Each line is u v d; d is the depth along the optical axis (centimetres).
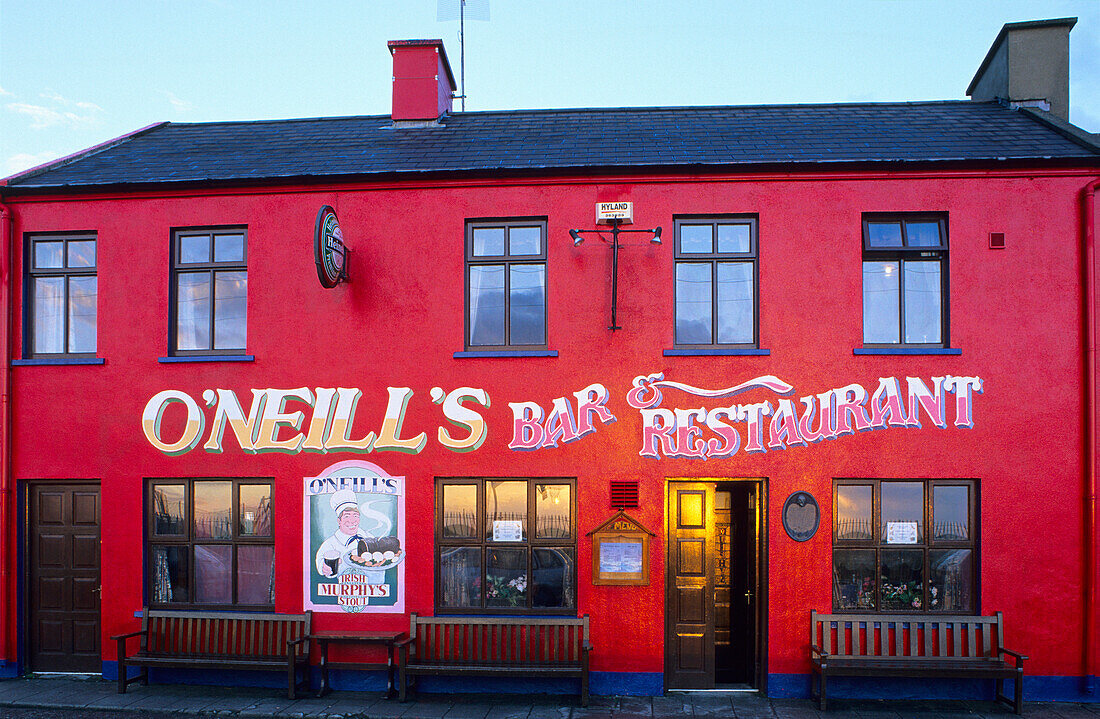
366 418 781
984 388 738
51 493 814
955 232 753
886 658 706
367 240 796
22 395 810
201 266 819
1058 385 734
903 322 765
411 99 986
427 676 743
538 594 764
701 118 974
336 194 802
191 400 796
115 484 795
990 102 978
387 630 764
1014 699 696
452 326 782
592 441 760
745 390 754
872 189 761
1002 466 732
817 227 762
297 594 774
